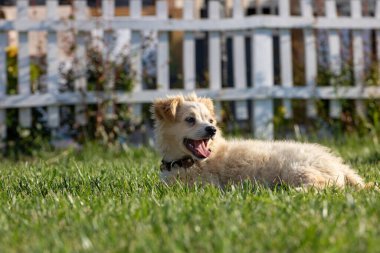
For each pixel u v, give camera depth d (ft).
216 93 31.99
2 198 15.75
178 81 37.52
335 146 30.35
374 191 15.44
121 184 17.43
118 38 37.19
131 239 10.34
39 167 22.91
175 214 12.03
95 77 31.76
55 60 31.50
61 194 15.84
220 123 32.12
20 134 31.73
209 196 14.23
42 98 31.22
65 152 29.53
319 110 33.17
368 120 33.30
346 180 17.63
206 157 17.57
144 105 32.50
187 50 32.12
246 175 17.56
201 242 9.96
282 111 33.12
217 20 31.96
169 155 18.72
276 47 40.04
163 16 32.04
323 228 10.63
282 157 17.46
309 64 32.91
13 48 32.94
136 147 30.58
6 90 31.45
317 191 15.43
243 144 18.39
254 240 10.06
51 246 10.23
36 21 31.19
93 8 36.86
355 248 9.46
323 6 35.50
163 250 9.59
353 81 33.63
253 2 41.93
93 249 9.86
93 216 12.44
